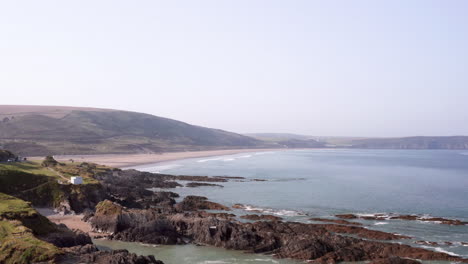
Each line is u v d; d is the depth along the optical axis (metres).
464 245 58.47
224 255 54.78
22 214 54.28
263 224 65.94
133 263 44.38
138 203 87.25
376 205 90.81
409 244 59.03
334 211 83.19
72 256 45.28
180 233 63.81
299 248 55.28
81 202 78.12
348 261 52.16
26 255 42.81
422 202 95.56
